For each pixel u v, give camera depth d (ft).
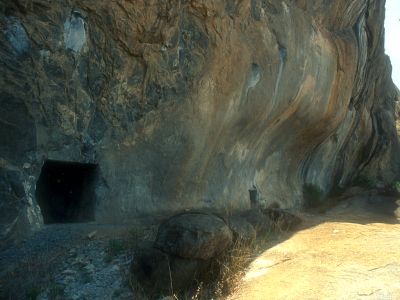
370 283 18.47
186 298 18.78
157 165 26.78
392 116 70.90
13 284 18.30
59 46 21.84
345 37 48.85
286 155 46.16
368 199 57.00
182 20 26.91
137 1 23.41
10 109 20.49
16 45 20.59
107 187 24.16
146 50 24.93
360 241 24.91
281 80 36.83
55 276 19.04
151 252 19.34
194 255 19.15
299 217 31.94
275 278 19.67
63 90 22.25
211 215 21.24
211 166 32.04
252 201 38.22
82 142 23.18
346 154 61.72
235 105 32.09
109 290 18.74
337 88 47.57
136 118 25.39
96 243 21.22
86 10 22.52
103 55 23.52
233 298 18.57
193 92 28.22
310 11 42.14
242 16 31.53
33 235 20.76
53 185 24.66
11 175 20.36
